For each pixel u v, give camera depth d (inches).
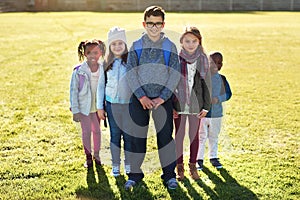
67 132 208.8
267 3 1286.9
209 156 171.2
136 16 962.7
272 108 255.3
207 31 679.1
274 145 193.9
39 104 261.1
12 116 235.9
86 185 153.7
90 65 160.2
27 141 195.9
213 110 163.0
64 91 295.0
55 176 160.1
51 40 569.3
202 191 149.3
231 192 148.4
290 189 151.0
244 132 210.7
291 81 332.8
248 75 355.6
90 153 166.9
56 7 1253.7
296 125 223.0
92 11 1190.9
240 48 510.6
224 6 1278.3
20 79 331.3
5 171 163.2
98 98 156.7
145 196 145.8
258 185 153.9
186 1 1267.2
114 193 148.1
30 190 149.6
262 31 689.0
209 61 154.5
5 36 608.1
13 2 1215.6
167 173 150.6
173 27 657.6
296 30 705.0
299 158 178.9
